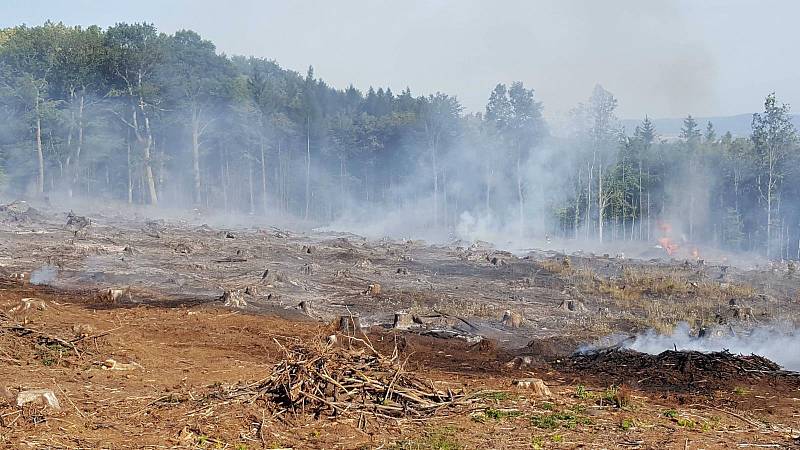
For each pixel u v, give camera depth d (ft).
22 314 42.68
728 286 82.58
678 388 35.19
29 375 30.66
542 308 65.26
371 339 45.83
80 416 25.86
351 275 77.10
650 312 65.31
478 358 41.63
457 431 26.63
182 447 23.63
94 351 35.58
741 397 33.83
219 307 52.44
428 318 55.42
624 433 27.35
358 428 26.32
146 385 30.60
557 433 26.91
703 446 26.14
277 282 67.77
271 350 39.27
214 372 33.50
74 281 64.18
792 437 27.81
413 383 30.07
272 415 27.02
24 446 22.49
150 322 45.24
